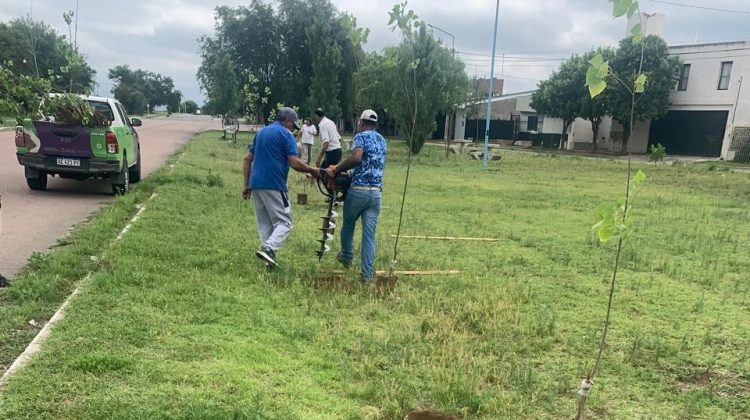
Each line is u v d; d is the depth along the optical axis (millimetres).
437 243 8555
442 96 26922
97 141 10094
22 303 4660
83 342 3936
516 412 3609
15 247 6645
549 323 5164
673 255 8414
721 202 14711
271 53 44125
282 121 6258
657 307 5906
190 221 8422
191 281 5547
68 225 8008
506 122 51531
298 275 6172
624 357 4527
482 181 18016
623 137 38906
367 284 5988
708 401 3908
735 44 33781
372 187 6043
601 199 14312
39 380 3381
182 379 3564
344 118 44281
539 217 11430
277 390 3584
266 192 6195
